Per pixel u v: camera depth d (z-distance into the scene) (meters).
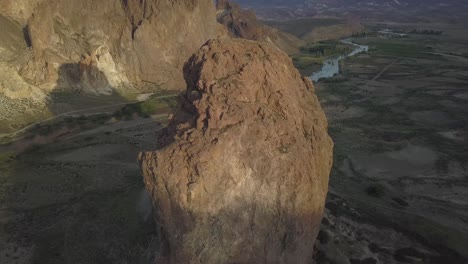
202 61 42.97
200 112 39.28
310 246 40.94
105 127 99.75
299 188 37.81
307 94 46.66
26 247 51.31
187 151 37.25
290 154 38.00
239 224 37.34
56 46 118.00
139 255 47.94
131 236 51.19
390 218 60.69
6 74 101.62
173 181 36.78
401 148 90.69
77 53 121.38
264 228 37.66
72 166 75.88
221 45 43.78
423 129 103.19
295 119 40.88
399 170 80.25
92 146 87.06
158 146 42.62
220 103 39.03
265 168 37.44
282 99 40.88
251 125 38.28
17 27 120.19
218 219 37.03
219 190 36.97
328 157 43.59
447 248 54.06
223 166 37.06
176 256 37.41
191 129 39.06
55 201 62.75
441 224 60.22
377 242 55.22
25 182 68.94
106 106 111.75
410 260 51.97
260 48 44.59
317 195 39.81
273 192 37.47
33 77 108.88
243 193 37.34
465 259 52.09
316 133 42.25
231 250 37.28
